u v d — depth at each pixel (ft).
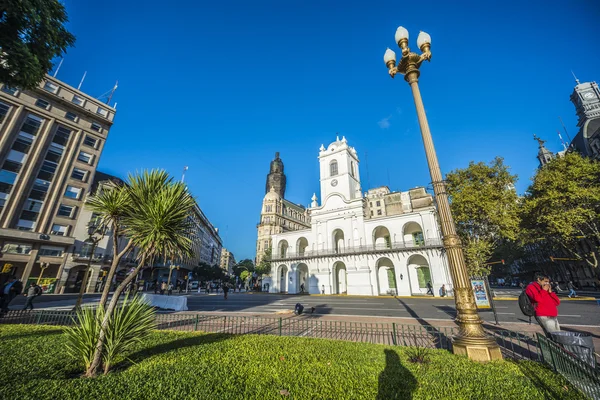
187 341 23.50
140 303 18.79
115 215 20.13
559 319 38.22
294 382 13.79
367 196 220.43
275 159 347.36
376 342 26.08
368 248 113.60
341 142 142.31
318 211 134.41
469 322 19.02
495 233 77.25
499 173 75.31
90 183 116.57
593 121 125.80
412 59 24.86
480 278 53.57
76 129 116.98
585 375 12.51
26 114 104.27
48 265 98.53
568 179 76.23
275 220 256.93
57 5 24.18
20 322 33.04
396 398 11.91
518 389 12.79
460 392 12.48
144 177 19.92
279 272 139.23
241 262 277.64
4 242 90.94
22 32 22.81
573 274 132.16
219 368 15.98
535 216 83.20
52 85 112.27
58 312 34.81
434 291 93.40
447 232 21.06
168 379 13.94
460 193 77.05
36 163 102.73
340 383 13.66
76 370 15.88
